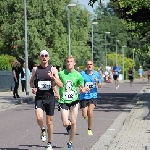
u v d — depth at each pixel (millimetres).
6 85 42875
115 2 27953
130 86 58969
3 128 17578
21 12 71312
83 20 78750
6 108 26656
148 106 25984
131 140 13594
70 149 12930
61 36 72812
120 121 19844
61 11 71750
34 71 12734
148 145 12664
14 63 32844
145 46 27484
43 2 70625
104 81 77062
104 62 106812
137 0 26406
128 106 27641
